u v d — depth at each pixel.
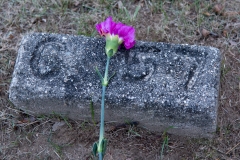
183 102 1.78
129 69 1.88
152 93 1.81
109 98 1.82
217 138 2.02
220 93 2.19
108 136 2.02
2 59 2.37
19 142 2.05
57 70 1.90
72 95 1.84
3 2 2.67
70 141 2.03
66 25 2.56
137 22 2.55
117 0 2.65
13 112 2.15
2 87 2.26
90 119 2.01
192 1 2.65
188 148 1.98
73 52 1.96
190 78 1.84
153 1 2.63
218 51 1.92
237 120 2.09
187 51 1.94
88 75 1.88
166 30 2.50
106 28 1.76
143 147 2.00
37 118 2.09
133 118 1.91
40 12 2.61
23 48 1.99
